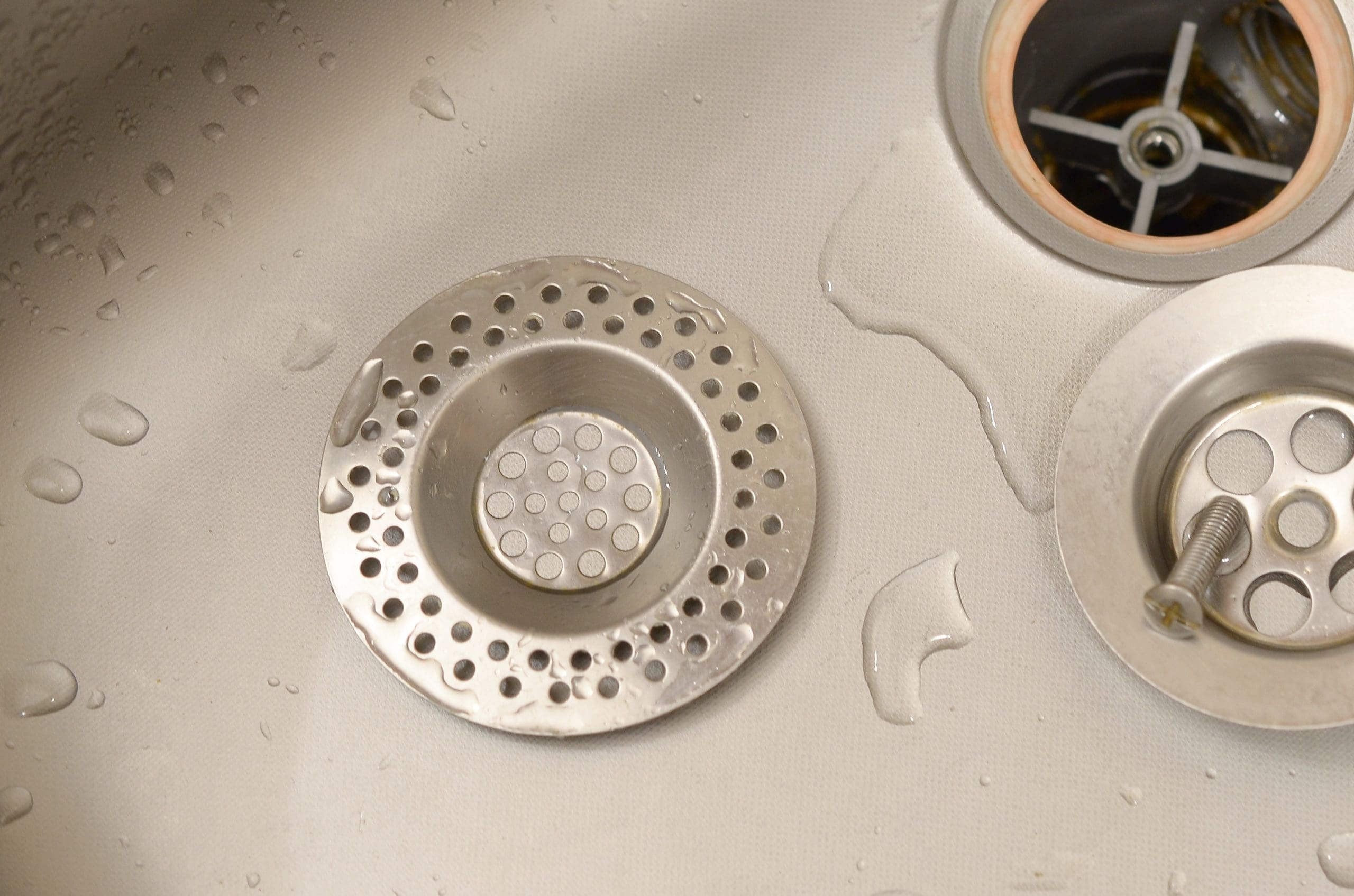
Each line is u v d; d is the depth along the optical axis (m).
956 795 0.31
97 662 0.32
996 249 0.32
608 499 0.32
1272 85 0.33
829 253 0.33
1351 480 0.30
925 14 0.33
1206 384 0.31
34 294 0.32
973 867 0.30
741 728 0.31
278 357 0.33
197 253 0.33
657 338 0.32
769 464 0.31
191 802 0.31
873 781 0.31
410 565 0.31
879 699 0.31
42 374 0.33
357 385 0.32
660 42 0.34
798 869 0.30
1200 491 0.31
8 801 0.31
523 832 0.31
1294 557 0.30
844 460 0.32
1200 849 0.30
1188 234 0.34
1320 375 0.31
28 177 0.32
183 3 0.32
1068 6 0.33
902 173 0.33
